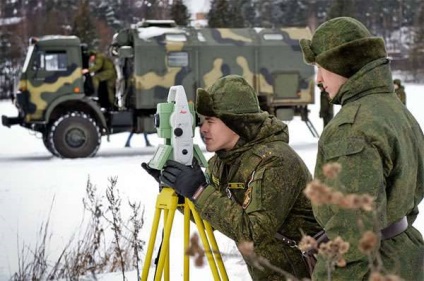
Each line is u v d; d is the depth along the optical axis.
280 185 2.99
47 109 14.17
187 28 15.01
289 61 15.34
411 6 67.50
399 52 61.22
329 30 2.68
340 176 2.44
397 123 2.56
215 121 3.14
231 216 2.91
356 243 2.36
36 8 59.19
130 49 14.52
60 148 14.03
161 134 3.20
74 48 14.31
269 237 2.96
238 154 3.14
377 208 2.43
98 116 14.46
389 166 2.50
